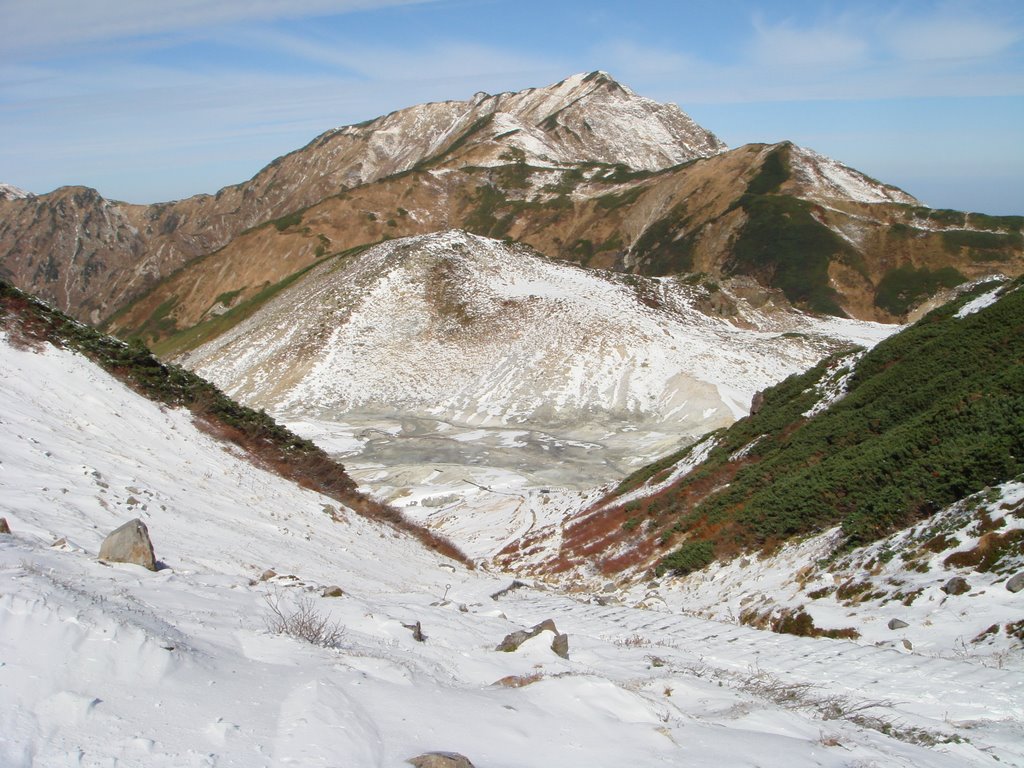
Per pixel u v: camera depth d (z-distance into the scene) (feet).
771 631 40.98
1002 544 37.37
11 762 12.21
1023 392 52.08
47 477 40.01
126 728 13.98
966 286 378.32
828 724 21.99
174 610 21.79
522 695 20.24
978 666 27.94
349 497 76.38
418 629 27.20
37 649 15.24
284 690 17.07
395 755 15.28
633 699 20.22
